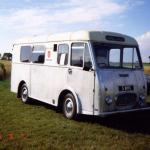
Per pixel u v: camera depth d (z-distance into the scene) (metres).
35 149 6.26
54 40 9.88
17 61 12.46
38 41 10.91
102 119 9.27
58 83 9.52
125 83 8.46
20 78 12.15
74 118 8.81
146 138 7.26
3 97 13.27
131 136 7.39
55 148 6.36
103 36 8.60
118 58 8.68
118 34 8.98
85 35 8.48
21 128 7.91
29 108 10.80
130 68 8.85
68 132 7.59
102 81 7.98
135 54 9.10
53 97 9.80
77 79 8.65
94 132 7.68
